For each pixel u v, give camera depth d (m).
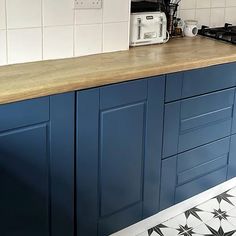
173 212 2.45
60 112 1.73
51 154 1.76
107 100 1.88
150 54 2.32
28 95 1.61
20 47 2.02
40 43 2.08
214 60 2.25
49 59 2.13
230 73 2.40
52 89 1.67
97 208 2.02
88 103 1.82
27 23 2.01
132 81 1.95
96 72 1.90
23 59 2.05
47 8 2.05
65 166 1.83
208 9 3.07
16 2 1.95
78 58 2.20
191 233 2.33
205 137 2.43
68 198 1.89
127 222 2.19
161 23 2.56
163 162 2.25
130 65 2.05
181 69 2.12
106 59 2.18
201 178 2.51
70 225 1.94
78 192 1.92
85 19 2.20
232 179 2.76
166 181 2.31
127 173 2.09
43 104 1.67
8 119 1.59
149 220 2.32
